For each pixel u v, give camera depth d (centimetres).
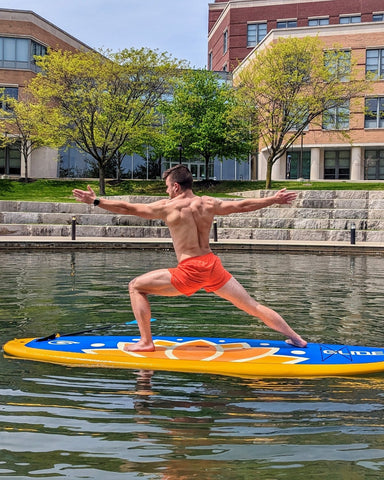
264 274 1180
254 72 3484
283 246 1973
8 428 307
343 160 4344
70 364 446
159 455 272
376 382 406
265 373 425
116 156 3978
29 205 2706
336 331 586
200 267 477
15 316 653
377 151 4253
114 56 3344
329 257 1734
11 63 3962
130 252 1830
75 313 677
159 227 2480
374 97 4116
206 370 433
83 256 1639
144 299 488
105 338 530
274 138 3641
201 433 301
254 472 254
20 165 4078
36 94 3403
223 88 3878
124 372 425
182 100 3703
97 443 287
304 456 271
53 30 4222
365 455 273
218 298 830
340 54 3400
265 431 304
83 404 349
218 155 3828
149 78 3425
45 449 279
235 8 5216
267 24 5147
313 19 5041
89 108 3319
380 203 2688
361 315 684
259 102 3422
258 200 487
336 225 2556
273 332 578
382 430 307
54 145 3484
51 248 1942
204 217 483
